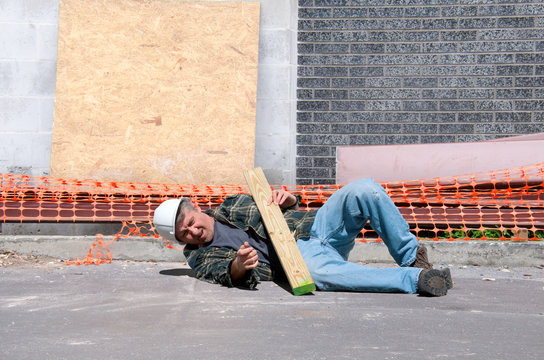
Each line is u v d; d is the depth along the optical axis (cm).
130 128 820
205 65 833
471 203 669
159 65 831
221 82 830
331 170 848
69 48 833
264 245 447
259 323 303
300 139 852
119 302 365
